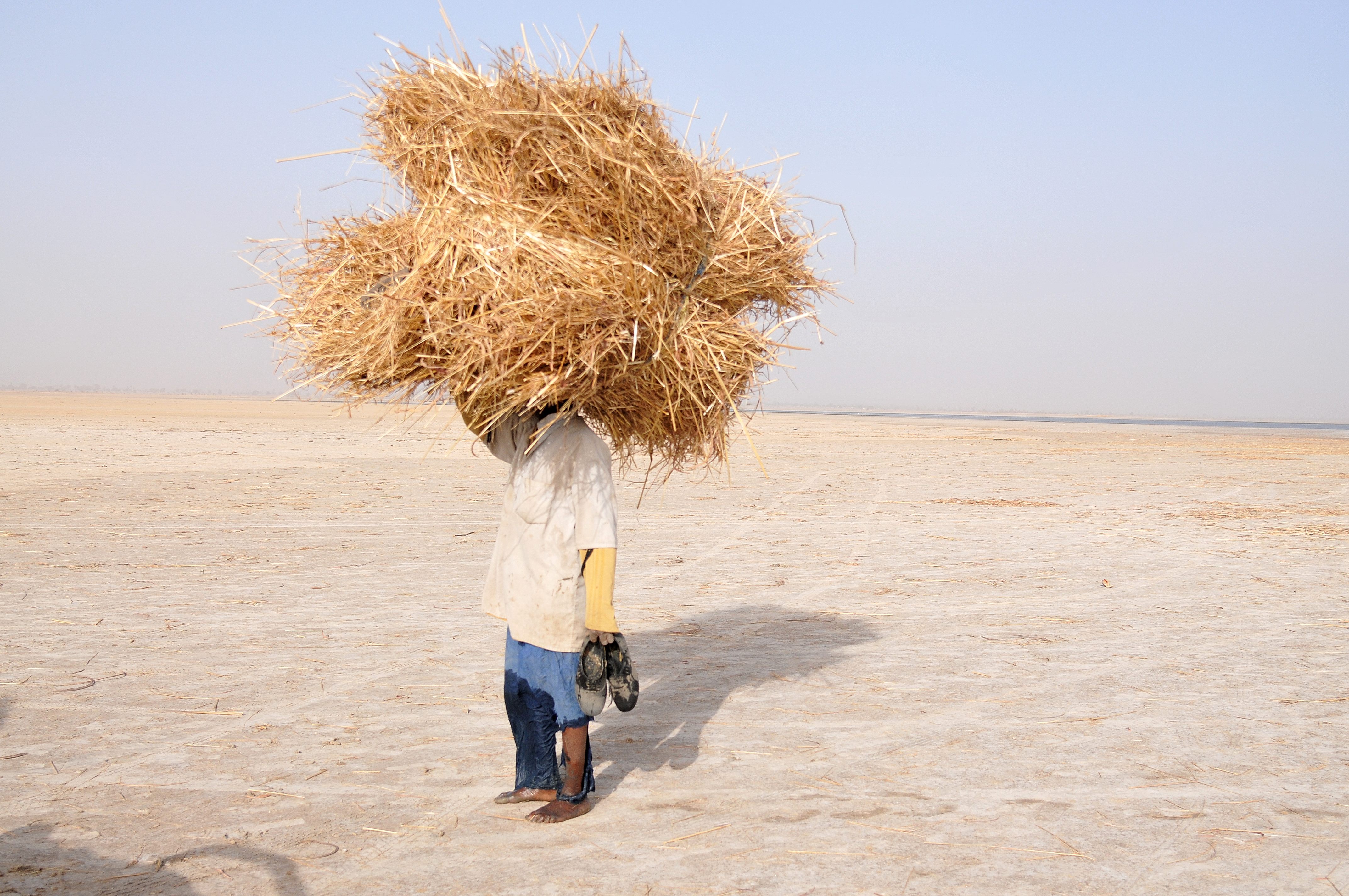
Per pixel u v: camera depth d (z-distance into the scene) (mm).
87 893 2812
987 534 11609
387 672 5301
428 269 3158
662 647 5973
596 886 2895
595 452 3402
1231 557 9852
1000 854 3109
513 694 3473
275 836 3238
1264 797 3590
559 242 3088
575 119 3178
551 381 3025
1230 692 4969
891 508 14586
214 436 33938
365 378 3412
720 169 3615
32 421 43188
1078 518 13344
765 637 6238
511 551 3455
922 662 5590
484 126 3170
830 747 4152
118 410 67438
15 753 4004
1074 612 7047
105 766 3869
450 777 3779
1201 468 25547
